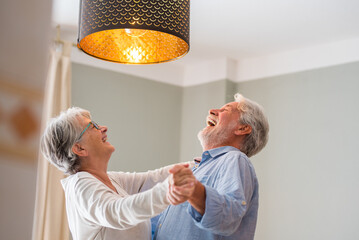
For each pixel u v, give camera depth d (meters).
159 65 4.89
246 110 1.87
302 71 4.27
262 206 4.28
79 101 4.25
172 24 1.50
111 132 4.43
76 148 1.74
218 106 4.64
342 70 4.02
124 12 1.45
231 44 4.30
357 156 3.79
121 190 1.85
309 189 4.01
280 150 4.27
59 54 3.90
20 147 0.40
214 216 1.24
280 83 4.40
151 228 1.84
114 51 1.72
